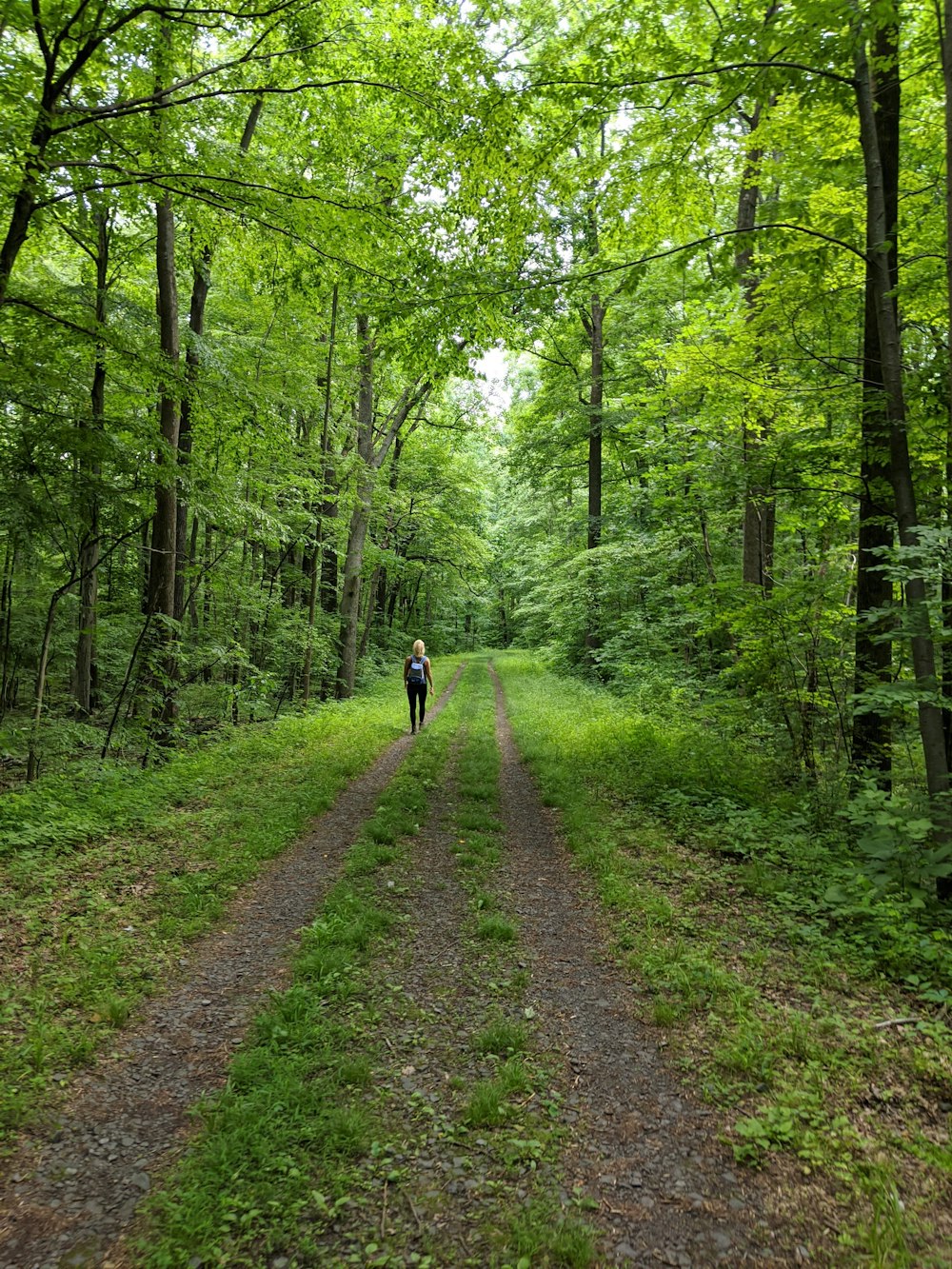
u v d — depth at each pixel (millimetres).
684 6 6305
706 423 10008
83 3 6246
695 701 12664
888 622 6805
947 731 6035
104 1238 2457
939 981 4035
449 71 6902
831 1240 2467
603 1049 3686
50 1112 3080
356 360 14719
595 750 10562
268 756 10359
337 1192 2697
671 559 16047
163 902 5227
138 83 8203
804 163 7594
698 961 4363
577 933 5086
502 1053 3643
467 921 5230
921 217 7117
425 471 22500
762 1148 2914
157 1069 3430
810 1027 3672
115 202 9102
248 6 7336
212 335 13258
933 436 6547
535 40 10555
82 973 4156
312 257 9281
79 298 9969
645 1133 3061
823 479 7836
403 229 8844
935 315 7266
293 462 13844
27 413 7977
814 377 7840
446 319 8047
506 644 54531
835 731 8250
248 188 8289
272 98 9594
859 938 4555
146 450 8906
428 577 34188
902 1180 2691
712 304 10172
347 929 4855
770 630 8094
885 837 4824
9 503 7742
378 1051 3613
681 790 8109
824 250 6719
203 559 14305
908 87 6969
